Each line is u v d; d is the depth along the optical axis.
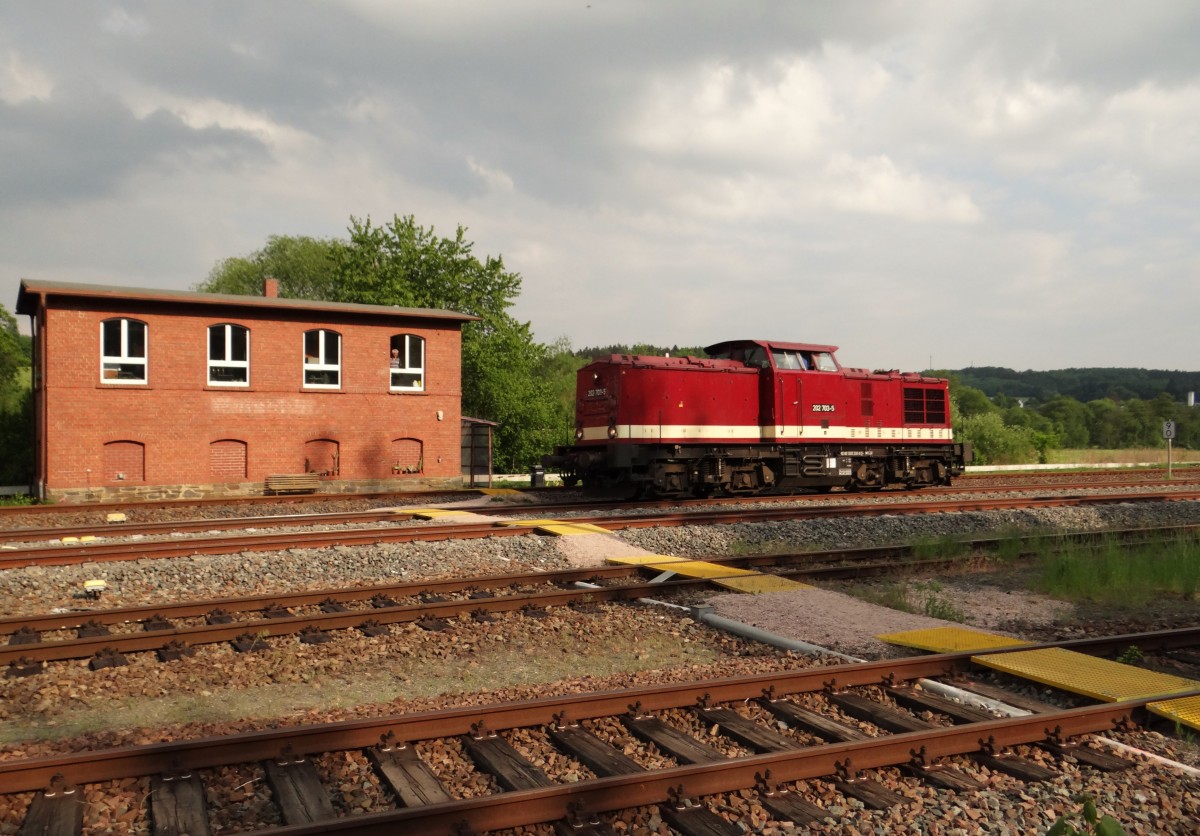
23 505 20.42
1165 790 4.98
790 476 22.42
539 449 40.06
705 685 6.27
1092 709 5.89
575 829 4.33
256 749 5.09
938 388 25.45
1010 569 12.66
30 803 4.52
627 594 10.21
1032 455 52.16
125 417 22.02
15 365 35.75
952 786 5.00
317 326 24.53
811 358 22.83
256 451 23.66
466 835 4.20
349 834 4.07
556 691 6.65
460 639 8.30
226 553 12.31
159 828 4.29
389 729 5.38
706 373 21.27
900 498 21.66
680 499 21.50
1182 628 8.66
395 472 25.62
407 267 42.34
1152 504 20.27
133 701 6.57
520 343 41.31
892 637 8.22
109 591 10.39
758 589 10.44
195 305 22.75
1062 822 3.39
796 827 4.50
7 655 7.34
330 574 11.51
